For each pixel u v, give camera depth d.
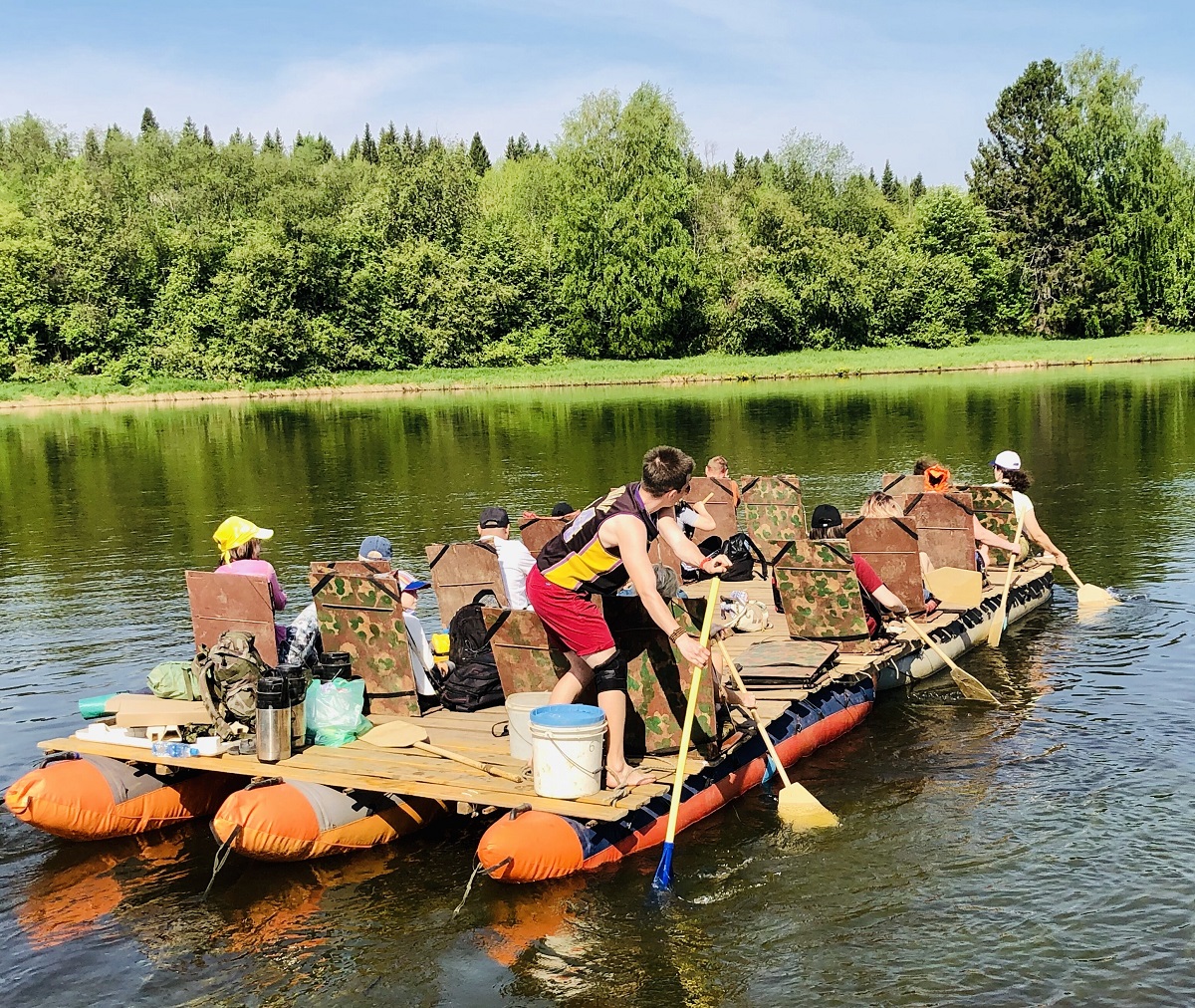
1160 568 11.74
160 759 6.26
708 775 6.33
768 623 9.27
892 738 7.49
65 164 73.50
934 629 8.80
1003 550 10.91
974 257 66.88
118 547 15.13
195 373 55.31
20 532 16.62
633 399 42.50
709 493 11.86
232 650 6.29
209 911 5.42
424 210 66.00
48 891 5.68
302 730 6.40
